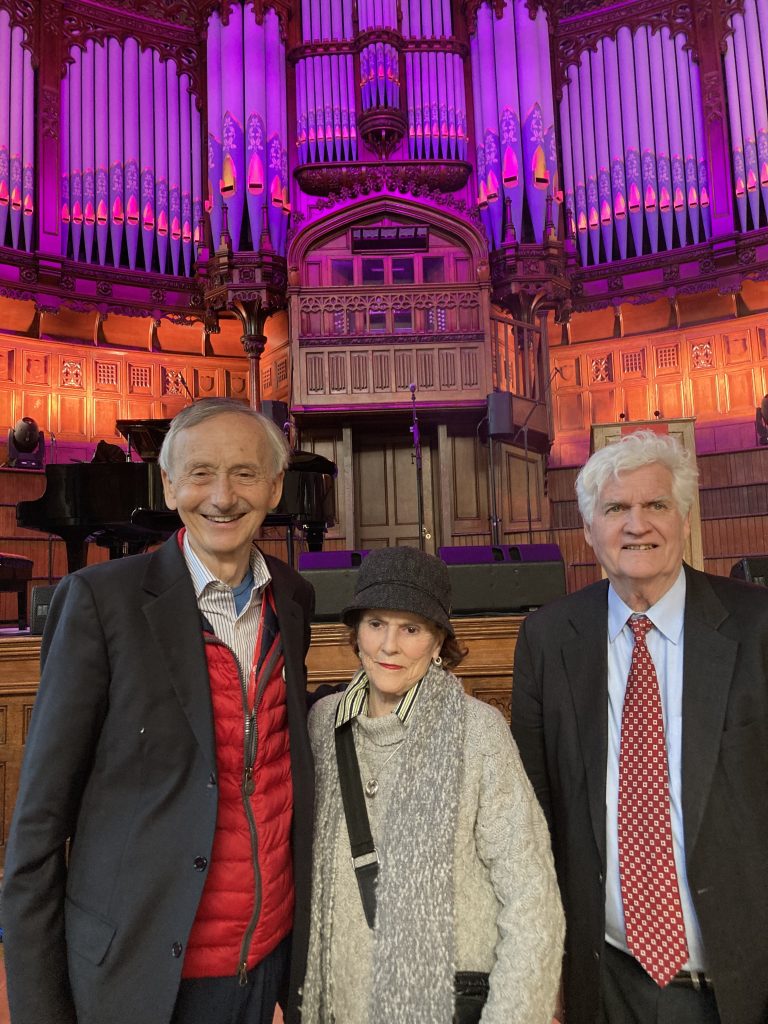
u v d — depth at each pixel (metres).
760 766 1.52
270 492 1.60
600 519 1.64
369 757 1.51
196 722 1.41
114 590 1.45
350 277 9.10
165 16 9.70
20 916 1.32
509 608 3.46
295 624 1.62
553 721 1.72
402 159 9.49
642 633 1.63
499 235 9.40
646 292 9.60
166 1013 1.31
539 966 1.28
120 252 9.51
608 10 9.82
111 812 1.40
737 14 9.38
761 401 9.41
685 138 9.52
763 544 7.98
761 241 9.12
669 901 1.50
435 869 1.34
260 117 9.39
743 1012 1.43
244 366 10.42
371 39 9.38
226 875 1.44
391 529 9.22
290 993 1.46
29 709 3.21
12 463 8.15
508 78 9.50
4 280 8.79
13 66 8.92
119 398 9.86
